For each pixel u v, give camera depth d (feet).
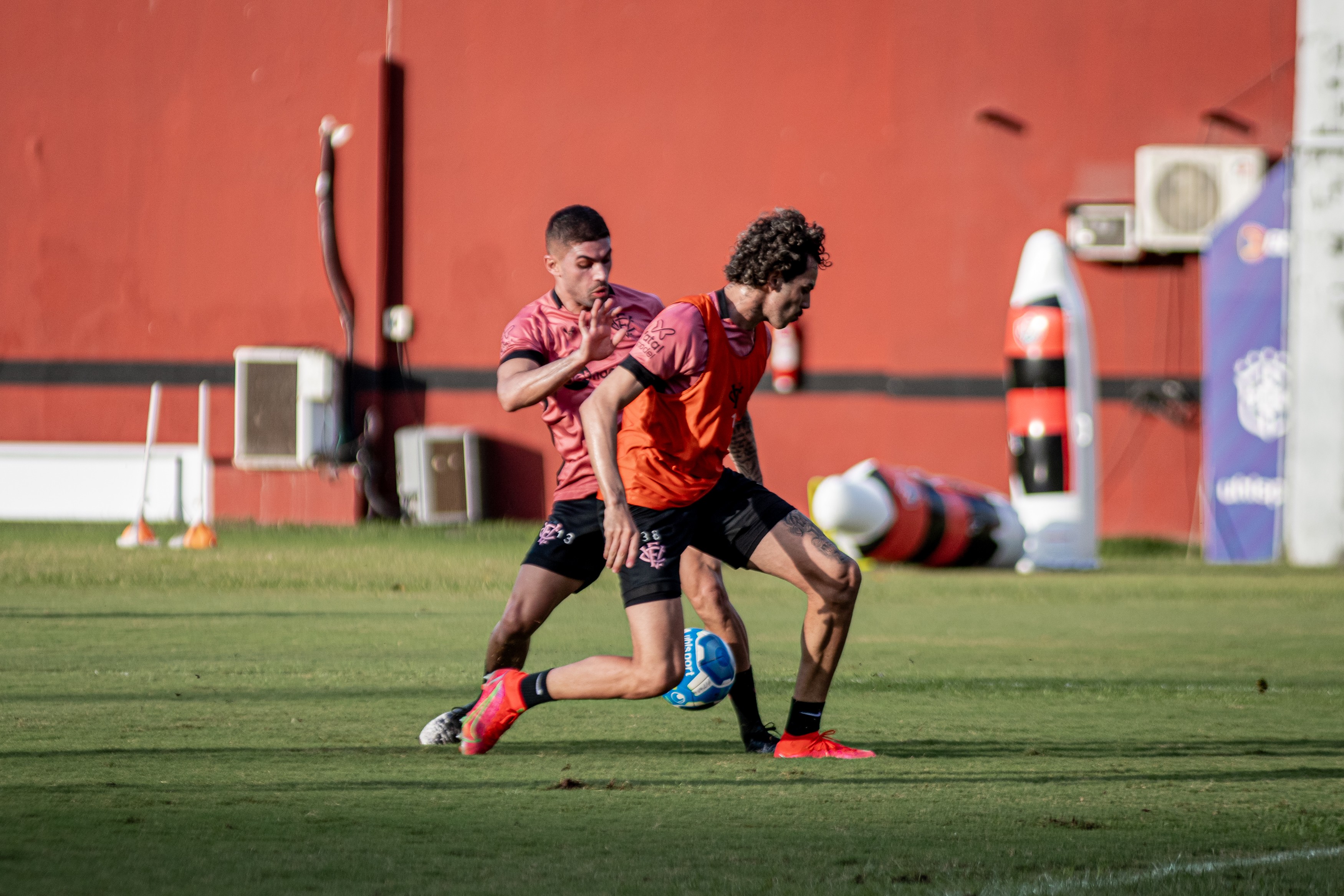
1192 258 210.18
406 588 129.18
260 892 31.65
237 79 222.89
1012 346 167.43
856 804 42.83
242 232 223.10
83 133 224.74
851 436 218.18
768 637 96.73
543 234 222.07
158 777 45.52
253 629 95.20
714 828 39.09
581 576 55.01
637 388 47.80
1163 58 209.97
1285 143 209.97
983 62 211.61
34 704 61.52
